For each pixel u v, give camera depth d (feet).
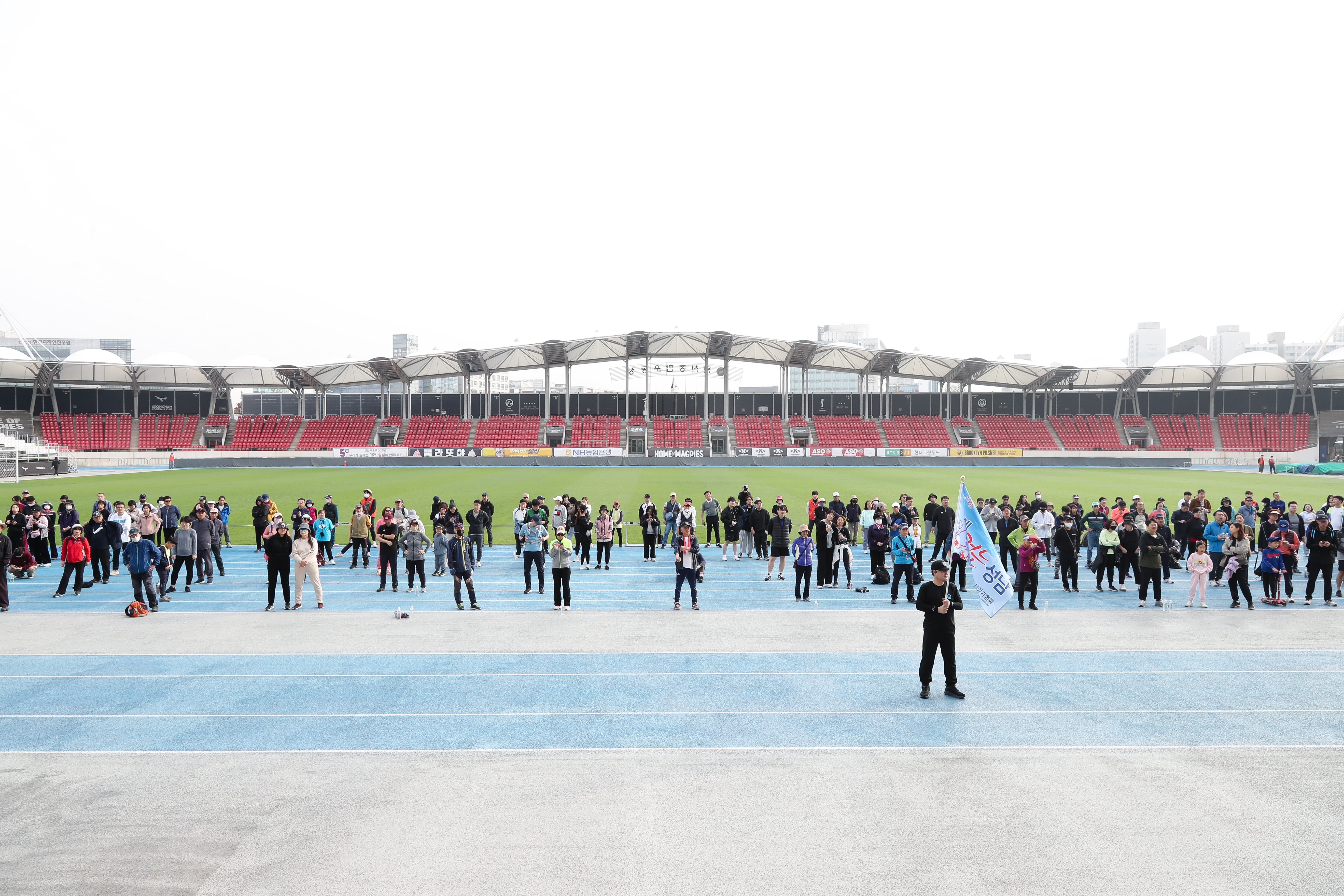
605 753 29.84
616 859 22.33
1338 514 60.75
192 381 268.00
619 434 266.16
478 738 31.32
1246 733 31.76
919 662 41.93
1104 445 267.80
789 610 55.52
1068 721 33.06
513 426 268.82
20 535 67.41
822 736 31.45
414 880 21.31
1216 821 24.54
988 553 44.96
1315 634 48.11
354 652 43.80
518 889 20.83
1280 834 23.71
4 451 184.34
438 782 27.32
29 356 255.70
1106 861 22.20
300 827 24.20
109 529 70.18
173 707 34.81
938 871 21.70
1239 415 267.80
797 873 21.61
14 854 22.66
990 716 33.65
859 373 272.51
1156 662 41.93
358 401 305.12
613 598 59.82
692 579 55.01
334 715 33.86
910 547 57.41
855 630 49.34
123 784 27.17
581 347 252.01
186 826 24.31
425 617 53.06
